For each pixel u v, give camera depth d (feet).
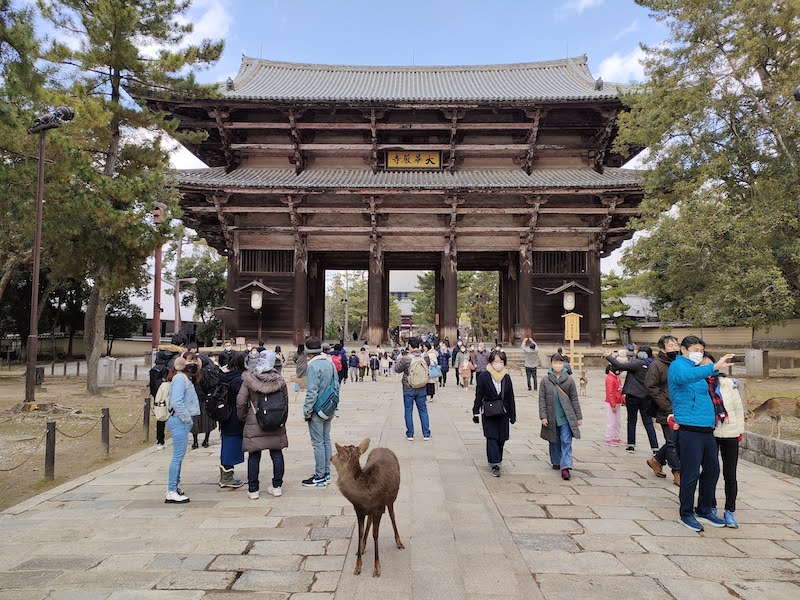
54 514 21.76
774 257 65.87
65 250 60.03
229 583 15.40
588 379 81.97
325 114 105.81
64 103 54.95
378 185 95.66
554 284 103.24
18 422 45.34
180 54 63.05
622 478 27.50
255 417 23.70
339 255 113.80
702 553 17.87
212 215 101.86
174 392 23.84
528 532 19.69
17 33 53.47
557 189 95.40
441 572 15.80
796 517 21.70
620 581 15.69
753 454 31.99
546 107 99.14
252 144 103.91
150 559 17.11
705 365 20.11
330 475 27.45
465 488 25.00
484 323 238.48
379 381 81.15
